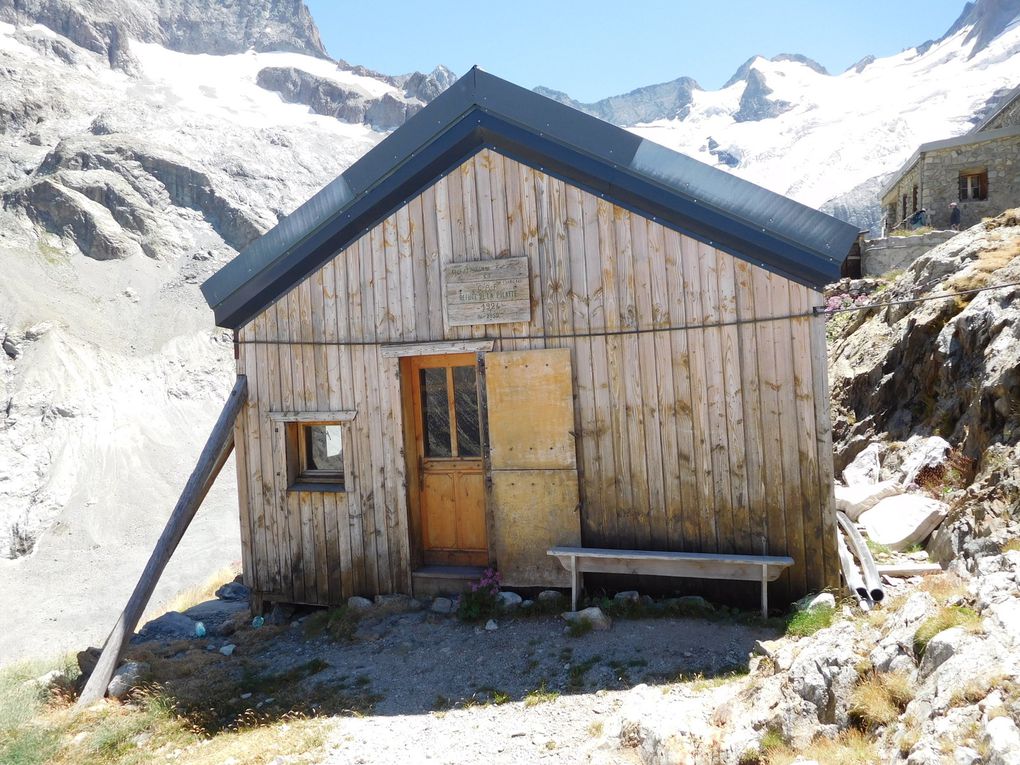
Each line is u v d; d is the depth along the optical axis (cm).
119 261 13212
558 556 752
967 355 941
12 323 10381
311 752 541
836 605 654
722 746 429
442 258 809
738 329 718
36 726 617
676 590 754
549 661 649
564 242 770
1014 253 1104
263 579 888
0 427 8806
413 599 823
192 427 9756
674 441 743
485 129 773
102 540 7325
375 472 841
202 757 554
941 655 390
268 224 15550
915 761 332
